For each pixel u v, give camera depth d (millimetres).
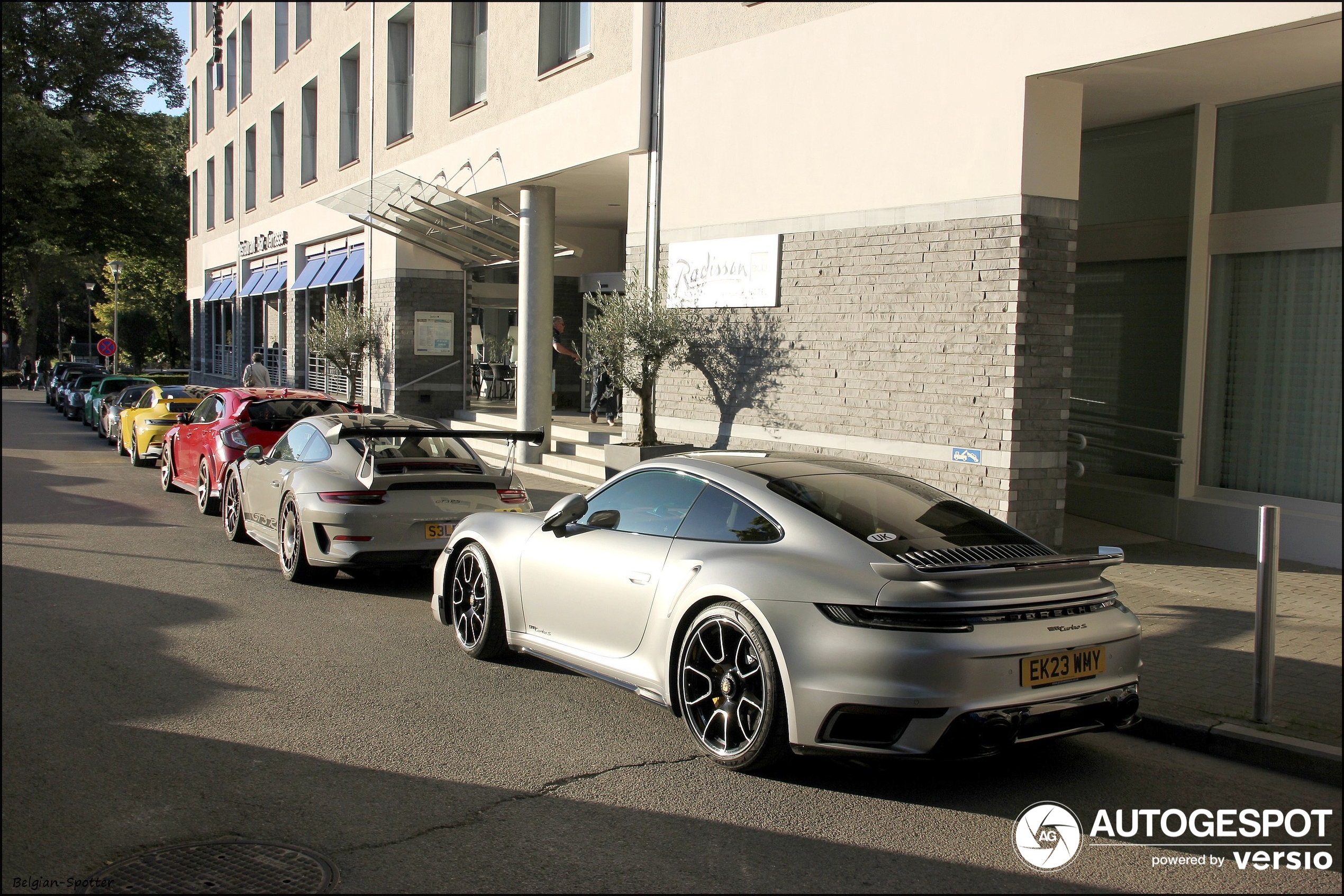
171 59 39281
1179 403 10344
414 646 6809
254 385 20812
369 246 22922
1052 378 9102
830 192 10648
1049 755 5062
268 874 3562
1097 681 4461
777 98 11234
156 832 3881
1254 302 9805
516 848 3836
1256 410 9781
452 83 18562
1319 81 8938
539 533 6078
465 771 4617
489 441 18484
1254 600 7867
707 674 4809
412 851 3781
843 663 4180
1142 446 10820
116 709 5332
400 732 5125
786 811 4266
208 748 4797
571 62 14602
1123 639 4578
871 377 10250
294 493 8586
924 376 9703
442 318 21812
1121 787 4652
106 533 11016
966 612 4184
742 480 5133
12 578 8617
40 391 60062
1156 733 5273
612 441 14703
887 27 9969
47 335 84875
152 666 6129
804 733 4289
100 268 71000
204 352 42562
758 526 4875
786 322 11250
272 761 4664
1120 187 11117
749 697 4570
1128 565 9133
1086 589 4559
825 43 10633
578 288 22688
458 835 3934
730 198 11906
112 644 6605
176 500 13719
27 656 6285
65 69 36938
